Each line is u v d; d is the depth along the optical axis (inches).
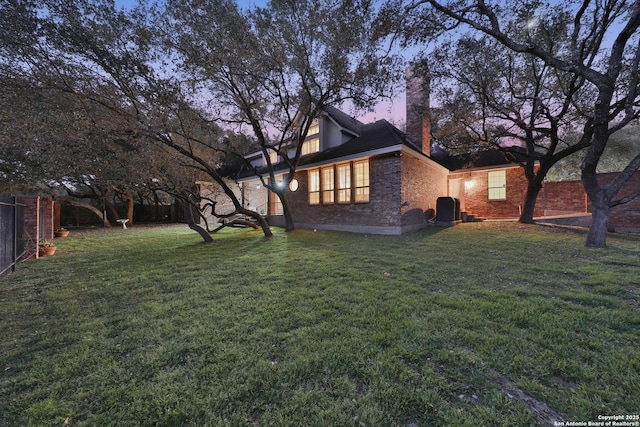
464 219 491.2
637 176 362.9
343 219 460.1
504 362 85.0
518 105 356.5
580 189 472.7
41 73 231.0
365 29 290.7
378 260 229.1
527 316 114.5
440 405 68.7
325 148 532.7
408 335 102.6
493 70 330.6
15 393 76.3
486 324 110.0
